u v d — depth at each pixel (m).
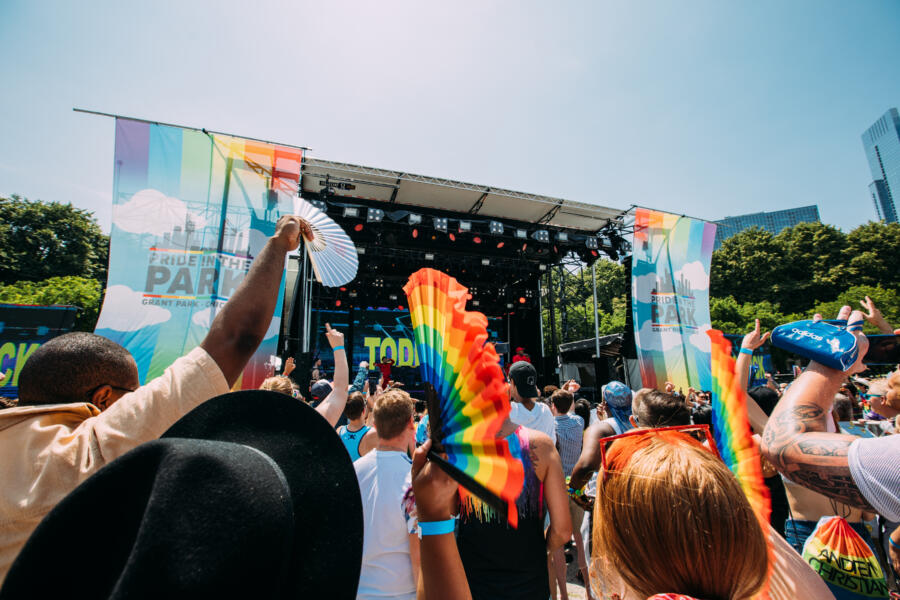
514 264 15.29
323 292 13.84
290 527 0.45
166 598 0.34
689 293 11.10
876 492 0.62
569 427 3.59
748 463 0.81
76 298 19.34
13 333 7.63
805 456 0.73
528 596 1.56
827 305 27.97
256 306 0.95
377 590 1.60
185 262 6.65
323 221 2.00
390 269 14.58
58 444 0.76
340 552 0.57
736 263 34.53
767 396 2.53
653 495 0.56
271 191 7.44
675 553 0.53
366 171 10.71
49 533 0.40
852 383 4.89
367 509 1.69
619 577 0.63
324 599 0.53
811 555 1.58
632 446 0.66
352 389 3.92
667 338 10.52
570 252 14.95
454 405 0.60
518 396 2.89
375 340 13.94
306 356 9.44
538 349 15.66
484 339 0.57
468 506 1.63
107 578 0.38
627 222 13.44
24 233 25.92
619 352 13.95
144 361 6.18
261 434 0.63
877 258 31.91
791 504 2.14
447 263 14.68
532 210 13.00
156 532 0.37
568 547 3.94
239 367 0.92
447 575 0.72
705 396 5.39
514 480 0.48
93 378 0.92
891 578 1.82
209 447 0.46
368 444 2.72
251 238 7.17
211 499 0.41
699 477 0.57
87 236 28.59
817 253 34.62
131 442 0.77
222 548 0.39
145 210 6.57
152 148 6.73
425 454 0.69
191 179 6.93
